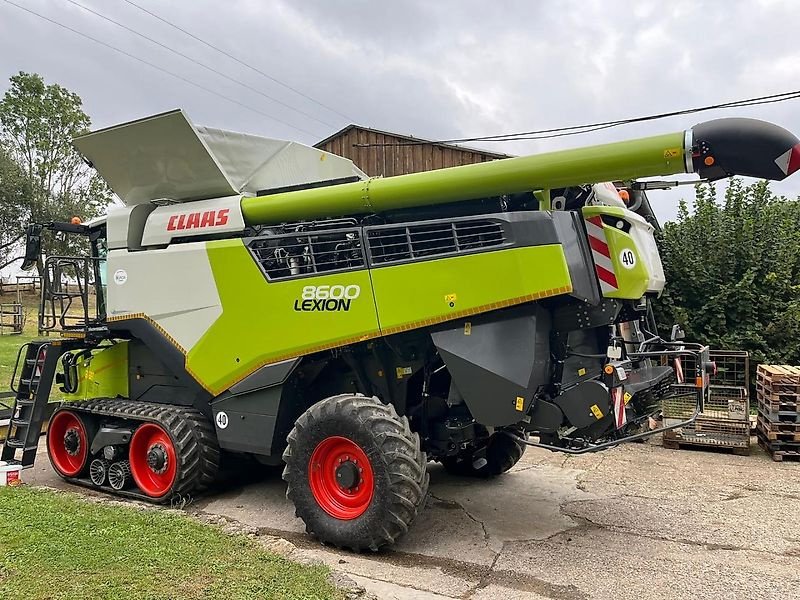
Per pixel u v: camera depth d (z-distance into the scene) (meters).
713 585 3.96
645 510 5.54
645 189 5.19
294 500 4.82
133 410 5.96
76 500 5.06
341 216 5.24
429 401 5.14
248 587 3.38
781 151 3.74
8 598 3.15
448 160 15.66
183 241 5.99
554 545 4.68
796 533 4.94
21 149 45.50
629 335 5.28
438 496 5.96
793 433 7.28
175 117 5.50
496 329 4.40
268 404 5.30
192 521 4.56
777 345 9.43
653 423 8.05
